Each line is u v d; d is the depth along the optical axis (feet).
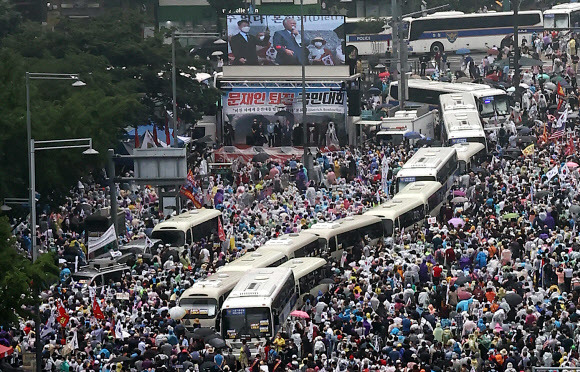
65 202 495.82
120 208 497.87
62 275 400.88
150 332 348.38
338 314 357.20
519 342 321.93
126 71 618.44
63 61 572.51
